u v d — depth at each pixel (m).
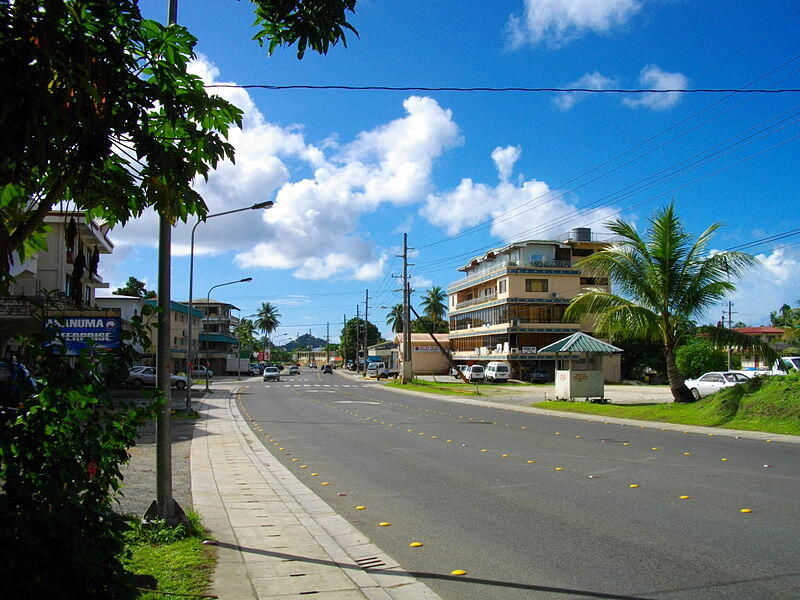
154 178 4.18
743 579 5.26
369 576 5.43
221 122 4.58
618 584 5.20
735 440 14.97
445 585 5.23
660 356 55.66
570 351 26.88
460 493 9.09
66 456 3.52
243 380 67.50
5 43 3.17
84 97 3.46
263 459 12.80
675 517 7.40
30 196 4.20
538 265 56.53
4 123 3.15
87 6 3.71
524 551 6.18
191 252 25.95
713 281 21.30
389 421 21.00
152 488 9.38
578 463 11.63
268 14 4.37
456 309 73.25
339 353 149.88
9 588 3.07
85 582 3.33
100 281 37.06
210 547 6.19
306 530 7.04
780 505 7.95
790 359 28.70
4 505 3.20
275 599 4.75
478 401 31.95
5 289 3.38
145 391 4.17
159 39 4.17
